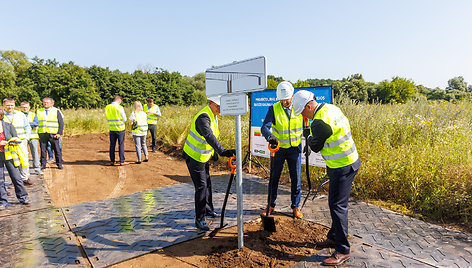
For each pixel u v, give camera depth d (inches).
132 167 291.4
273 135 144.7
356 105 316.2
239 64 101.0
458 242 117.9
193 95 1905.8
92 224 143.6
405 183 171.3
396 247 114.3
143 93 1717.5
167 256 113.1
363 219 142.7
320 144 106.7
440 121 272.8
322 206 164.9
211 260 109.2
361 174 186.7
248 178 230.8
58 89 1470.2
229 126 346.6
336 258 103.2
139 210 163.3
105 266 105.3
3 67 1996.8
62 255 113.0
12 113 202.4
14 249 117.9
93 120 597.0
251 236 128.0
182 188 208.8
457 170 164.2
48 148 308.8
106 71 1674.5
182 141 402.3
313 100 113.5
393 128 271.4
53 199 190.1
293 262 106.3
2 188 167.5
